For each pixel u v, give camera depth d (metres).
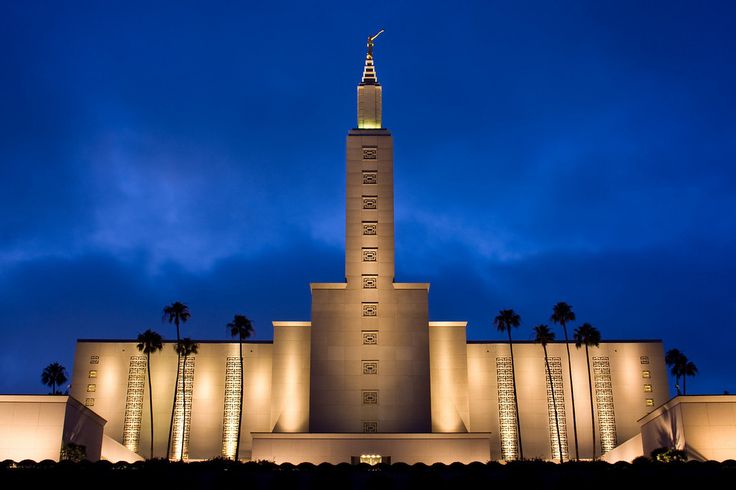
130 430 93.12
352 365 82.62
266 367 95.56
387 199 87.94
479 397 94.88
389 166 89.19
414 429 80.50
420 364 82.69
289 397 90.75
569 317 91.00
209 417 93.88
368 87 93.88
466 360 89.75
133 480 47.88
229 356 96.25
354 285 85.25
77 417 66.75
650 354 96.50
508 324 90.56
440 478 49.62
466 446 78.44
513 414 94.25
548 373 90.69
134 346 96.44
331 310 84.44
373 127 92.19
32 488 46.16
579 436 93.19
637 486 46.31
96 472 49.69
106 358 95.75
